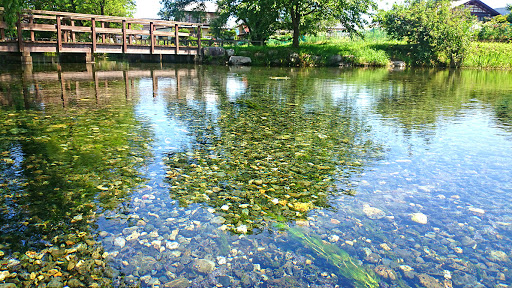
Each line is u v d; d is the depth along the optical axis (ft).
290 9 70.69
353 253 6.09
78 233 6.57
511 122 16.44
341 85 32.81
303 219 7.27
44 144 11.87
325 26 83.76
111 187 8.66
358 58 70.49
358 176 9.59
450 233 6.75
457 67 76.02
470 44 75.77
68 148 11.53
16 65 47.85
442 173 9.80
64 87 26.66
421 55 75.25
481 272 5.63
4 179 8.96
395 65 72.69
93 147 11.69
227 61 68.59
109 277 5.37
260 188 8.80
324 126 15.37
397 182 9.17
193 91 25.93
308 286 5.23
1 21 45.85
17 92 23.58
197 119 16.25
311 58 68.95
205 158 10.94
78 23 80.94
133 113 17.19
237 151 11.69
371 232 6.77
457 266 5.78
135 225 6.89
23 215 7.20
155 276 5.41
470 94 27.40
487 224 7.09
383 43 85.40
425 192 8.56
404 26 77.61
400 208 7.75
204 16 98.37
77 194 8.22
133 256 5.91
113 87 27.32
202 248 6.18
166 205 7.79
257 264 5.76
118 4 88.12
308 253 6.08
